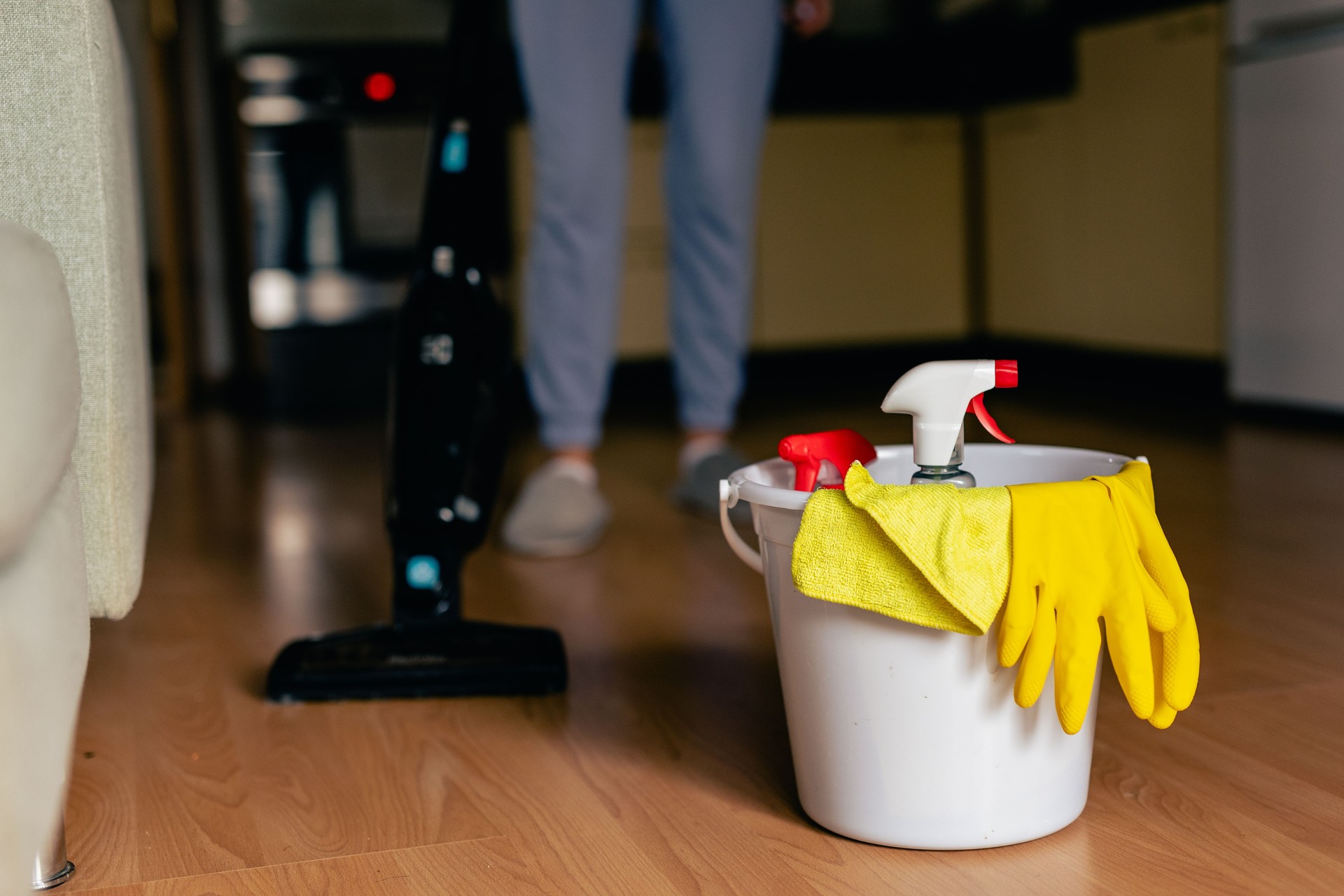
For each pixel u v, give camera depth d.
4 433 0.58
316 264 3.41
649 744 1.03
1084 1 3.18
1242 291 2.69
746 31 1.82
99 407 0.82
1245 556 1.56
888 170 3.70
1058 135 3.35
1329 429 2.49
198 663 1.31
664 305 3.55
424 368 1.19
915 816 0.79
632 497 2.17
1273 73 2.54
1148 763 0.94
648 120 3.47
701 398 2.04
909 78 3.67
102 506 0.83
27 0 0.79
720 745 1.03
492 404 1.21
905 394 0.80
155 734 1.09
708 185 1.88
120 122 0.89
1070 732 0.75
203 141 3.66
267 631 1.43
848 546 0.75
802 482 0.86
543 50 1.72
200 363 3.75
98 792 0.96
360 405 3.47
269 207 3.36
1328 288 2.47
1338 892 0.73
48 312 0.63
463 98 1.22
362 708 1.15
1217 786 0.89
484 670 1.17
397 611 1.21
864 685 0.78
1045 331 3.52
